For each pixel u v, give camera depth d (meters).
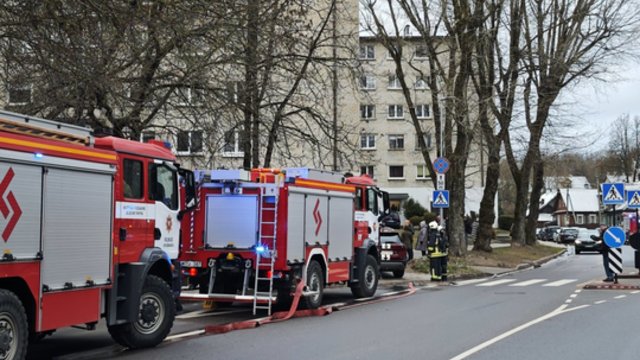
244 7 15.43
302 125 24.75
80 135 9.55
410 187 62.88
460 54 29.66
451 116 29.23
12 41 11.66
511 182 90.62
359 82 23.00
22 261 8.25
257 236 14.10
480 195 67.31
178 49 14.91
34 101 13.62
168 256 11.20
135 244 10.47
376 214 18.59
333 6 22.44
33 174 8.47
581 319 13.56
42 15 11.10
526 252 40.41
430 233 23.50
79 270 9.22
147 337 10.49
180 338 11.51
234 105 16.97
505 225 72.56
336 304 16.50
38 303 8.48
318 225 15.41
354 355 9.74
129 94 15.77
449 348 10.28
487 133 35.06
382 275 25.72
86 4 11.19
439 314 14.46
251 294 14.31
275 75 20.14
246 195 14.27
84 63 12.17
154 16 13.03
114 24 12.16
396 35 30.61
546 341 10.91
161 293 10.80
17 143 8.21
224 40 15.28
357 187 17.81
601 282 22.09
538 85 38.75
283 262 14.03
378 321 13.41
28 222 8.36
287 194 14.20
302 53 21.33
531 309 15.30
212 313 14.94
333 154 22.25
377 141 62.31
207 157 19.84
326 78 21.94
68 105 13.80
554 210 135.25
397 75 30.91
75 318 9.14
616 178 95.25
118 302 10.12
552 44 38.31
